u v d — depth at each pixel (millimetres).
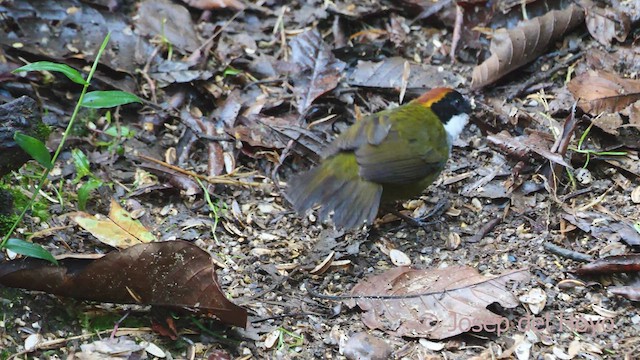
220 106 11148
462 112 9812
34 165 10016
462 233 9648
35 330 7871
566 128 10281
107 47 11523
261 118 11031
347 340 8156
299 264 9156
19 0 11711
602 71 11242
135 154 10445
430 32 12523
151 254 7648
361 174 8742
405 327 8273
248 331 8203
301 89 11438
